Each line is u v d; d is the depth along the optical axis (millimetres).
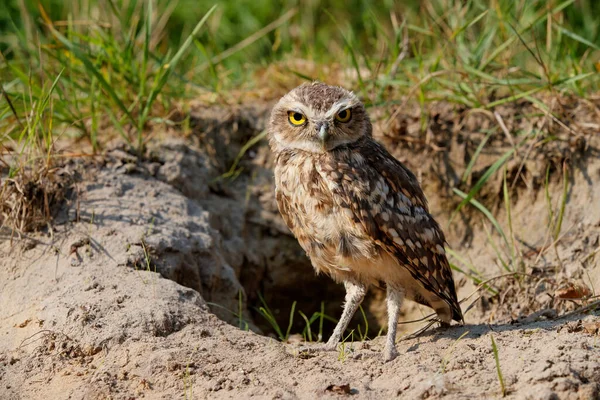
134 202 11000
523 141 11992
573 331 8328
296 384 7555
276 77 13805
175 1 16375
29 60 13391
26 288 9461
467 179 12195
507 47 12953
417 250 9086
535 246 11320
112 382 7754
